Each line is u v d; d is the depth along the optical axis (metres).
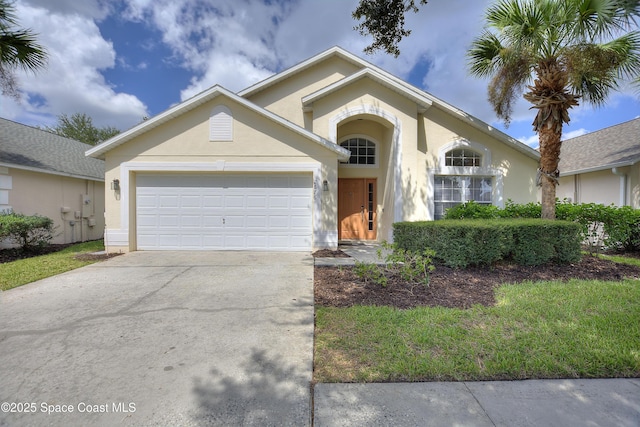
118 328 3.69
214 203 9.07
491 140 10.70
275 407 2.31
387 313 4.02
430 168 10.56
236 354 3.08
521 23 7.15
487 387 2.55
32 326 3.73
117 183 8.74
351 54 10.95
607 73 7.34
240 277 6.06
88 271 6.55
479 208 9.25
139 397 2.42
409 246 7.25
